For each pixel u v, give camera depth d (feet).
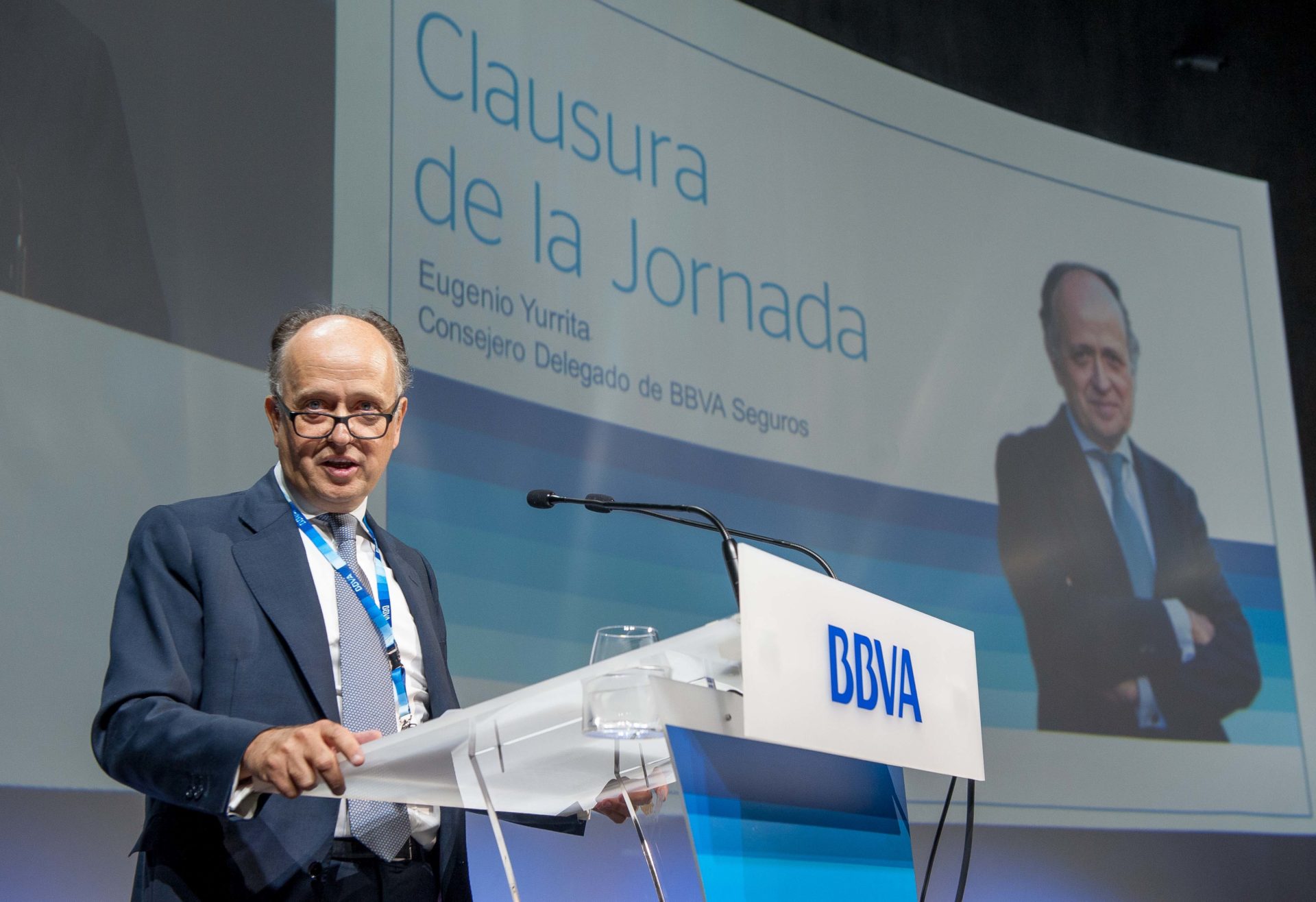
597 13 12.21
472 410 10.25
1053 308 14.79
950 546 13.20
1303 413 16.21
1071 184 15.44
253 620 4.52
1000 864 12.34
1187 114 16.65
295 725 4.38
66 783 7.54
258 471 8.84
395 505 9.57
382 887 4.32
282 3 9.80
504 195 10.98
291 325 5.18
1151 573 14.35
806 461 12.52
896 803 4.35
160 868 4.13
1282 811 14.19
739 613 3.42
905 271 13.88
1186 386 15.46
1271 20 17.57
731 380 12.22
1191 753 13.87
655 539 11.19
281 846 4.23
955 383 13.83
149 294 8.54
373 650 4.69
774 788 3.69
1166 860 13.29
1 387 7.71
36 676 7.52
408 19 10.66
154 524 4.68
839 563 12.45
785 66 13.66
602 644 4.16
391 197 10.14
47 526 7.73
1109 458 14.58
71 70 8.48
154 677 4.21
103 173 8.49
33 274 8.00
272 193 9.40
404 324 9.97
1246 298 16.26
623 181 11.98
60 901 7.38
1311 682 15.01
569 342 11.11
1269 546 15.33
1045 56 15.80
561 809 4.47
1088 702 13.43
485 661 9.84
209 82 9.21
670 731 3.33
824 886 3.71
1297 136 17.40
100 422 8.11
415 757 3.66
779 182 13.23
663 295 11.95
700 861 3.25
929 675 4.22
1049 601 13.58
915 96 14.57
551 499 5.19
